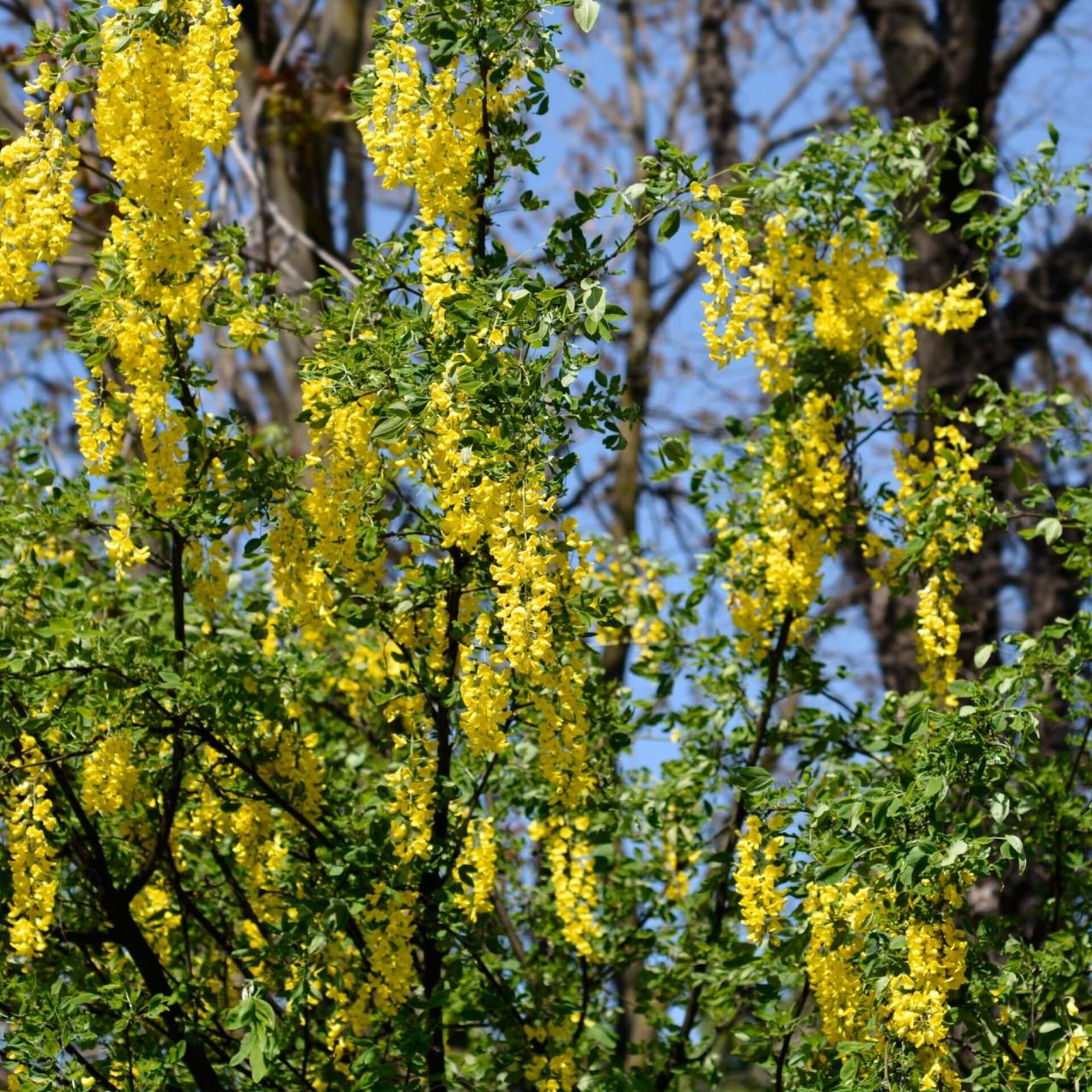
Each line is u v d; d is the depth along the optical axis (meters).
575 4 6.51
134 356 6.99
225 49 6.99
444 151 7.09
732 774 7.22
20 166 7.05
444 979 8.16
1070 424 8.96
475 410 6.54
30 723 7.02
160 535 8.52
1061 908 8.70
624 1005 9.11
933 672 8.14
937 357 16.33
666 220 7.07
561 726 6.76
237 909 9.02
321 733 9.38
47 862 6.95
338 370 6.95
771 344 8.54
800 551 8.58
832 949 6.93
